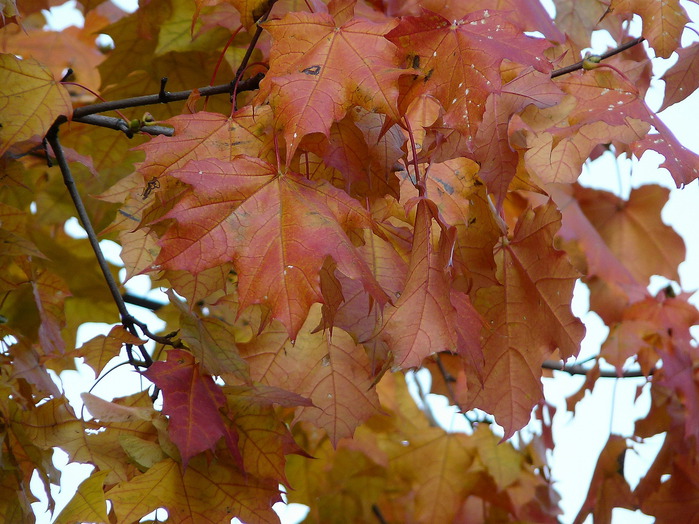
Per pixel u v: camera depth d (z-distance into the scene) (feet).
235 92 4.51
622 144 4.91
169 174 4.25
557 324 4.63
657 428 5.46
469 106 4.29
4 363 4.59
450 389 5.55
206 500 4.45
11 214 4.82
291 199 4.28
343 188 4.49
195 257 4.21
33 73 4.62
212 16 5.11
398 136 4.42
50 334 4.99
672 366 5.42
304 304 4.18
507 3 4.78
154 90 5.28
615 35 5.16
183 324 4.49
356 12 4.87
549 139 4.82
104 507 4.37
